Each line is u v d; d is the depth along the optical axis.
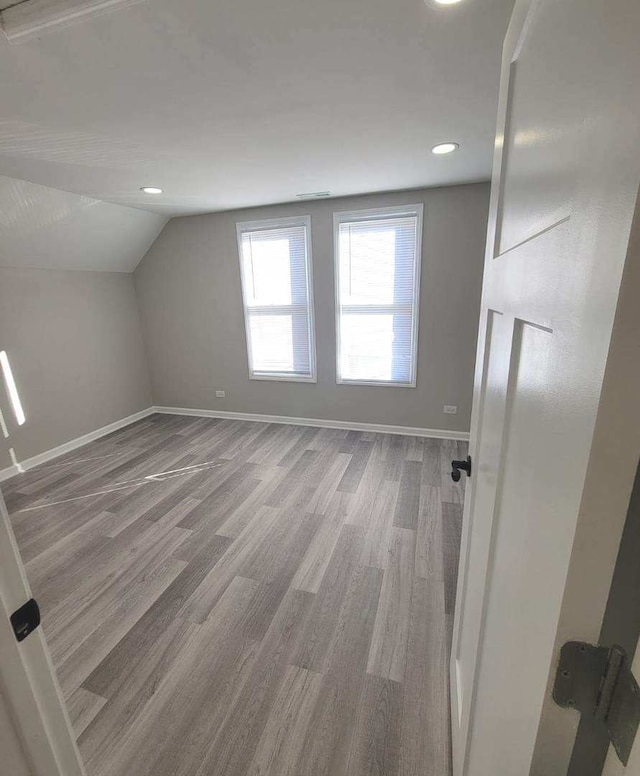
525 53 0.63
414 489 2.78
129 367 4.39
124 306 4.29
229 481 2.98
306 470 3.12
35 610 0.56
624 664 0.34
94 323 3.93
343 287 3.62
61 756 0.61
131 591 1.89
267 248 3.77
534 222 0.53
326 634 1.62
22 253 3.13
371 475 3.00
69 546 2.24
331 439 3.74
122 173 2.46
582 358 0.33
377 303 3.57
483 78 1.45
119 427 4.28
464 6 1.08
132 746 1.24
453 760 1.13
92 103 1.54
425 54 1.30
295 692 1.39
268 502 2.66
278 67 1.35
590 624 0.35
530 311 0.52
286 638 1.61
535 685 0.41
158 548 2.21
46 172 2.39
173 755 1.21
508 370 0.66
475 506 1.03
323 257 3.58
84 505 2.69
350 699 1.36
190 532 2.35
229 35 1.17
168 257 4.15
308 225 3.53
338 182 2.85
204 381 4.47
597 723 0.36
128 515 2.55
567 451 0.36
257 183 2.79
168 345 4.49
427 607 1.76
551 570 0.38
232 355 4.25
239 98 1.55
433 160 2.38
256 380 4.23
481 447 0.98
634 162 0.25
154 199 3.20
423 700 1.36
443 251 3.24
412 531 2.31
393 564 2.04
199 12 1.06
